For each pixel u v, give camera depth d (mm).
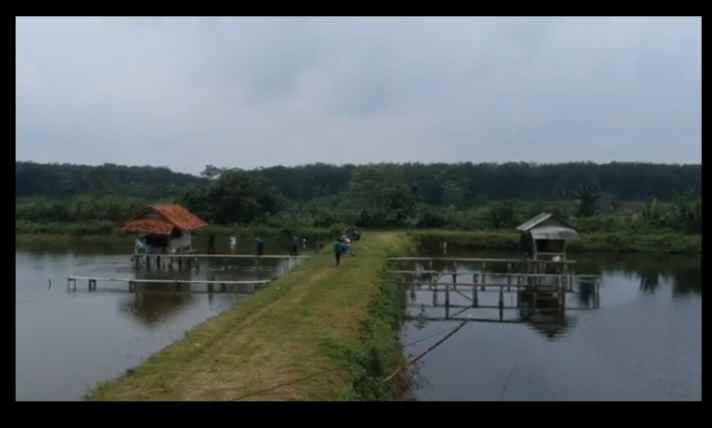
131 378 12305
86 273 37656
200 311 26516
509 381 18812
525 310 30812
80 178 95125
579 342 23922
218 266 41219
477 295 34656
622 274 43375
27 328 22922
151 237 41906
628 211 79688
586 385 18562
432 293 35406
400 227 63469
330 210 69688
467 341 23938
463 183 94688
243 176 67188
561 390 18062
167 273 37688
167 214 42250
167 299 29484
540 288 32531
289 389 11734
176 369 12914
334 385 12469
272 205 68250
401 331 24828
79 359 18500
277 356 13992
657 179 107375
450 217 65000
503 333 25438
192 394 11367
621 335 25172
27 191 92000
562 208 70875
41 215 65188
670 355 22094
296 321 17766
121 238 59375
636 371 20016
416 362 20547
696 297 34406
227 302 28750
